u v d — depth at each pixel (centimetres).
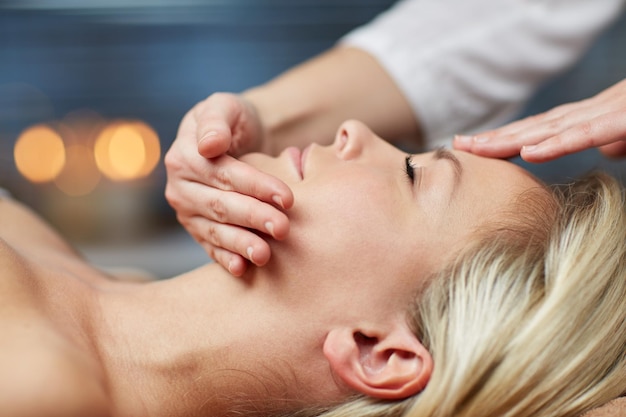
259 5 207
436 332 83
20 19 200
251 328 85
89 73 206
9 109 204
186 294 89
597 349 83
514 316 82
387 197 87
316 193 87
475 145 99
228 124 101
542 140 97
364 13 210
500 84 140
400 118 135
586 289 84
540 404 80
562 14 138
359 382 82
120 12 203
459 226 88
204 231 91
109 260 193
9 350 64
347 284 85
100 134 205
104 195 202
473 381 80
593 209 92
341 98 130
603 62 214
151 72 208
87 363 69
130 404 82
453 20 138
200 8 205
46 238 115
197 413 85
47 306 81
